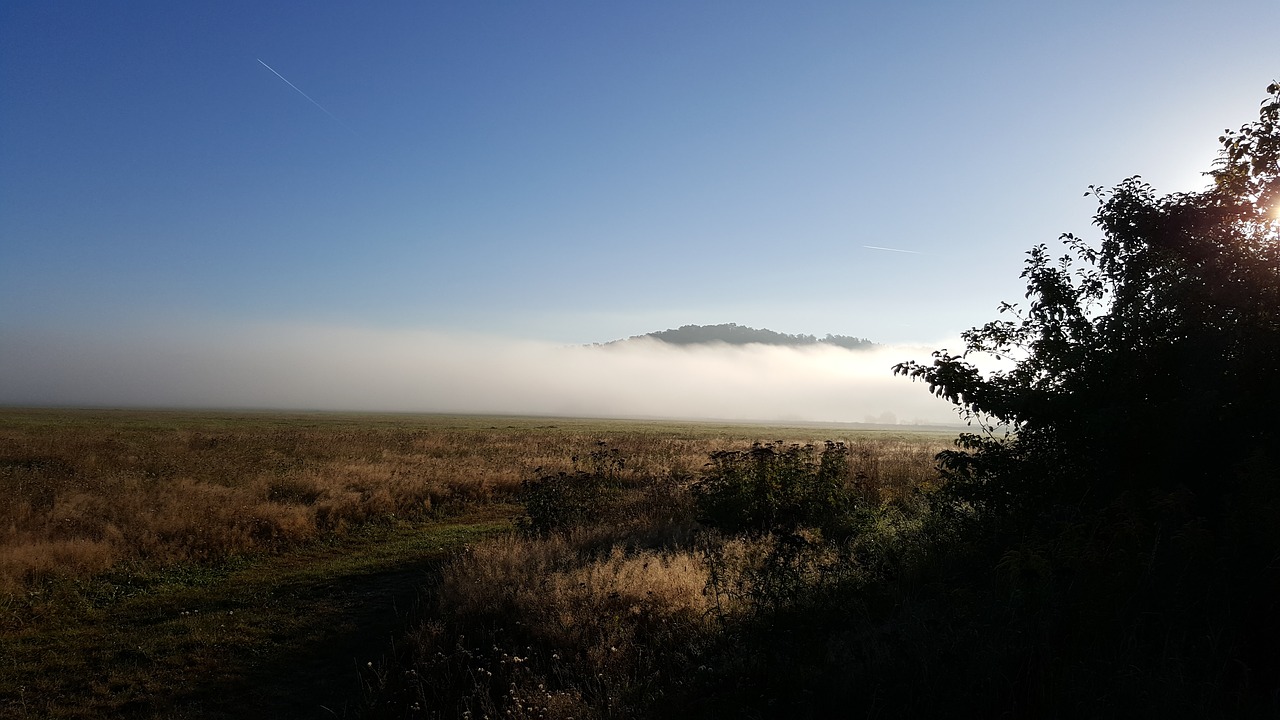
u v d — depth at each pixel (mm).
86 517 13258
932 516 8453
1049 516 6176
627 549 9875
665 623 6191
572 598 6984
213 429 50125
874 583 6355
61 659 6859
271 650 7059
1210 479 5664
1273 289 5684
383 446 34531
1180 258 6496
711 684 4773
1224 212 6191
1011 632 4266
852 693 4195
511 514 16484
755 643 5203
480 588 7699
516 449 34125
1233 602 4105
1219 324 5980
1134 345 6445
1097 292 7000
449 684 5703
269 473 20719
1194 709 3365
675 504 12977
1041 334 7078
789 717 4172
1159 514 5051
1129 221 6750
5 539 11266
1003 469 6867
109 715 5656
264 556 11859
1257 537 4297
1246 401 5637
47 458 24625
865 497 12008
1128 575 4434
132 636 7535
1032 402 6535
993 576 5801
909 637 4609
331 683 6215
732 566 7344
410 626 7406
